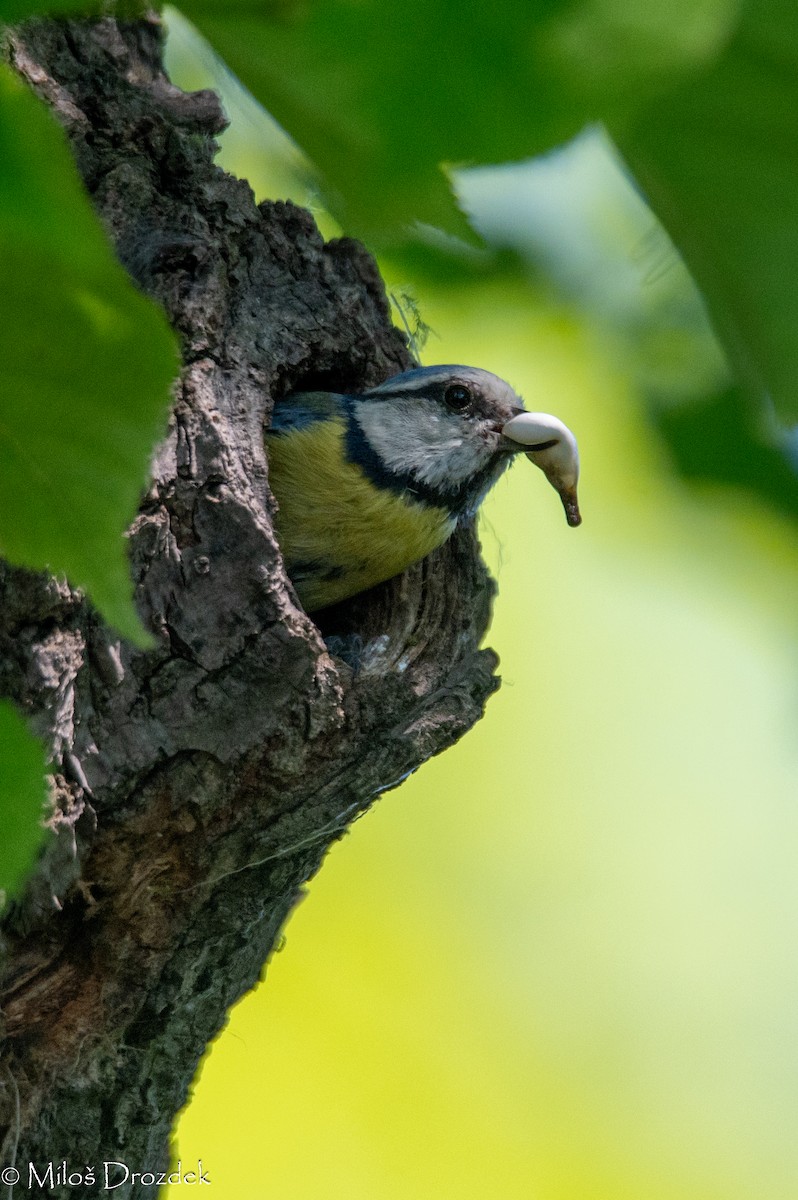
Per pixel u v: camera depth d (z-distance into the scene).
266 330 8.05
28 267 2.14
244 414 7.46
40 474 2.45
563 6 1.73
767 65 2.35
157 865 6.51
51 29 7.24
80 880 6.23
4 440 2.40
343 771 6.89
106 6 2.13
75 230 2.06
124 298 2.22
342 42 1.84
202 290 7.35
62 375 2.33
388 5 1.78
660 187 2.74
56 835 5.94
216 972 6.86
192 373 7.02
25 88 2.06
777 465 6.45
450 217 2.31
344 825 7.18
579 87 1.77
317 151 2.07
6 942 5.98
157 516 6.56
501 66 1.77
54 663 5.94
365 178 2.09
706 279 2.96
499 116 1.80
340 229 2.62
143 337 2.28
